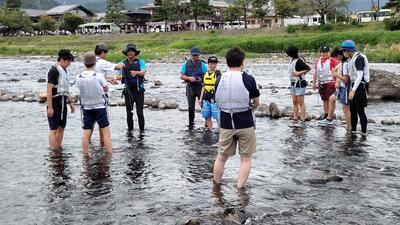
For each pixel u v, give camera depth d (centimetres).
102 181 805
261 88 2517
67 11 14075
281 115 1527
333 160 943
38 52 8262
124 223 615
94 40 9669
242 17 10775
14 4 12656
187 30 9988
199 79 1355
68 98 1095
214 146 1091
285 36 7369
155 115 1593
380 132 1235
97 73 998
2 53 8262
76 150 1050
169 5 10269
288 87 2573
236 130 744
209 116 1292
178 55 6612
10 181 805
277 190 750
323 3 8719
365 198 709
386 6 9412
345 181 796
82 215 645
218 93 743
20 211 660
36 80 3288
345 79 1232
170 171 870
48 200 705
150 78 3466
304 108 1427
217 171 781
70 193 739
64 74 1050
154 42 8512
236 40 7019
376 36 5975
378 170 865
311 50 6297
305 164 912
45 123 1455
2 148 1075
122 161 945
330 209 662
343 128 1301
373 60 4947
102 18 13750
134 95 1280
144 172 862
